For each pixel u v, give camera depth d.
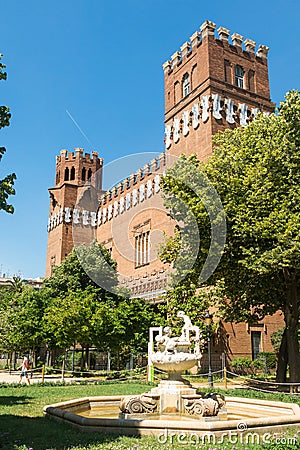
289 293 20.94
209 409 9.83
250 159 21.19
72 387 21.30
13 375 39.50
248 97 39.53
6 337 40.50
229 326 31.77
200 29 39.88
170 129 41.19
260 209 18.88
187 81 40.94
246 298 22.48
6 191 9.48
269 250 18.33
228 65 39.38
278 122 20.94
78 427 9.22
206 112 36.97
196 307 25.06
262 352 32.25
